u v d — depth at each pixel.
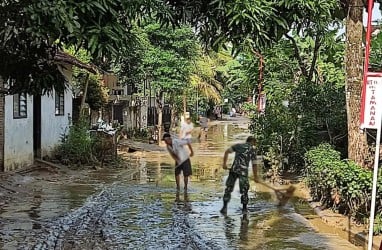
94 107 29.16
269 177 19.03
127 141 33.41
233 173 13.73
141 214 12.97
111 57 5.84
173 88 35.34
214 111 79.06
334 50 21.23
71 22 5.47
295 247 10.05
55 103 22.53
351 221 11.55
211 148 33.97
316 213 13.12
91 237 10.68
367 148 12.90
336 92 17.92
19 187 16.19
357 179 10.70
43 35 5.61
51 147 22.05
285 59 23.67
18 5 5.65
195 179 19.53
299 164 19.00
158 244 10.23
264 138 19.50
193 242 10.41
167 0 6.95
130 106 38.97
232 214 13.13
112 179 18.91
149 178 19.53
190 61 37.34
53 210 13.12
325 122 17.89
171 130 41.31
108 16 5.74
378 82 7.86
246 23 6.62
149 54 34.12
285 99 22.38
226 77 61.50
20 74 7.76
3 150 17.53
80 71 26.70
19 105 18.75
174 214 12.99
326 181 12.73
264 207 14.09
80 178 18.86
